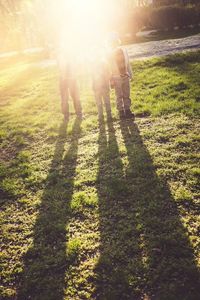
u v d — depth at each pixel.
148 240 4.55
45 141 8.52
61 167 6.97
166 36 24.31
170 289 3.81
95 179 6.25
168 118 8.29
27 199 6.03
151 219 4.92
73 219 5.28
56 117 10.13
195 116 8.04
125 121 8.68
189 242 4.40
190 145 6.78
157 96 10.03
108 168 6.55
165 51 16.31
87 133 8.45
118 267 4.23
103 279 4.11
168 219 4.89
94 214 5.30
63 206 5.65
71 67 9.31
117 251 4.48
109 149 7.27
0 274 4.47
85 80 13.63
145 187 5.71
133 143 7.34
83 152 7.41
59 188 6.21
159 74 12.00
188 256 4.20
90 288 4.03
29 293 4.12
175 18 27.12
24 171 6.99
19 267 4.54
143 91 10.68
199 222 4.74
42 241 4.94
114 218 5.14
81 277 4.19
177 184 5.64
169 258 4.21
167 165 6.23
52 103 11.62
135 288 3.90
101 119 9.07
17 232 5.25
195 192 5.37
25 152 8.04
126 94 8.55
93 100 10.90
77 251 4.59
